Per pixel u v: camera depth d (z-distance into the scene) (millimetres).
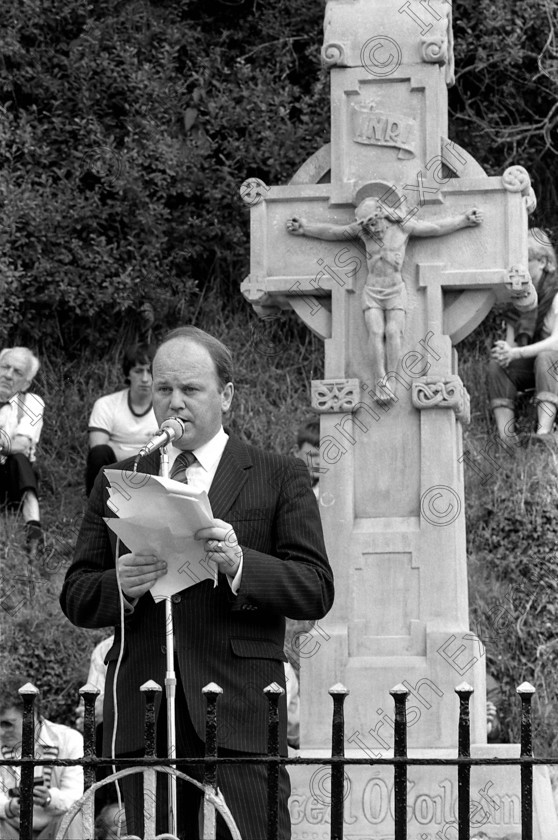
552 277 15773
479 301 10688
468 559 14578
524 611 14055
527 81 19672
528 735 5648
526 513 14570
